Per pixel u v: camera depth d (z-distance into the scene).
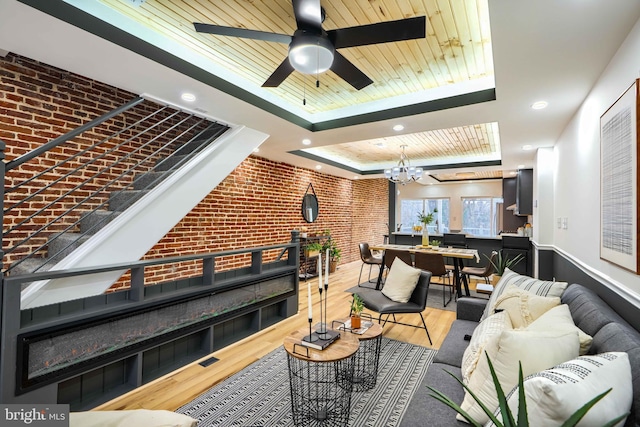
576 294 1.99
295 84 3.26
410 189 11.40
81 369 2.03
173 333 2.59
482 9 2.12
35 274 1.86
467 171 6.86
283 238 5.95
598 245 2.26
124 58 2.16
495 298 2.49
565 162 3.50
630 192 1.60
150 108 3.69
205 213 4.44
